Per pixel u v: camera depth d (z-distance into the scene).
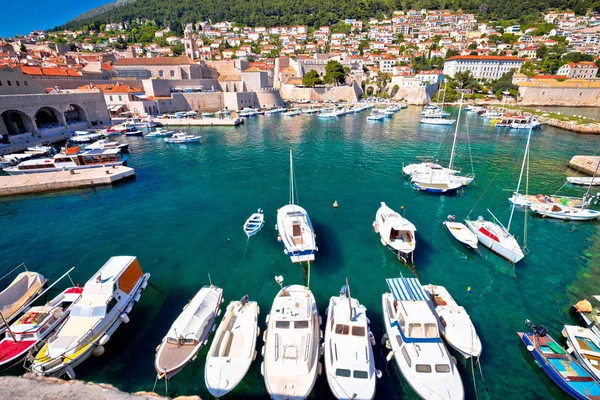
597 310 17.25
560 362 14.55
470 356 15.08
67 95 72.75
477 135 69.50
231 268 22.34
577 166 43.84
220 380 13.26
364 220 29.47
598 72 157.50
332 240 26.03
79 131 71.88
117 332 16.77
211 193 36.59
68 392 4.01
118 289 17.33
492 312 18.45
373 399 12.91
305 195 35.66
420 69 170.00
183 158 52.50
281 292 17.75
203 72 131.25
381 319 17.67
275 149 57.78
